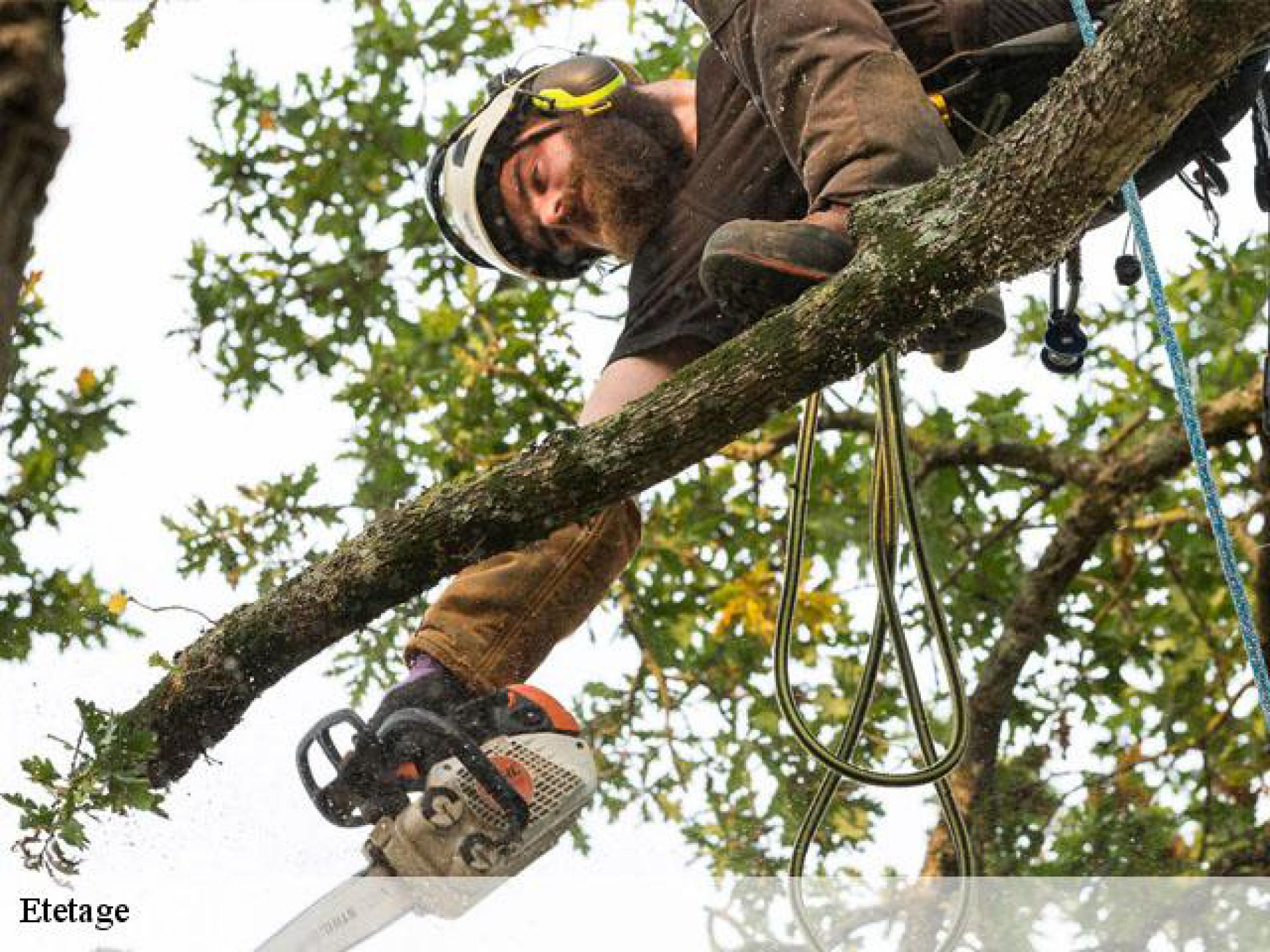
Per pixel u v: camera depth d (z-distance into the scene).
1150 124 4.64
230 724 5.64
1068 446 12.13
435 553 5.32
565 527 5.55
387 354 11.92
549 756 5.91
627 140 6.59
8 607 5.90
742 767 11.68
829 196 5.50
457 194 6.88
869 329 5.00
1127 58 4.57
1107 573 12.22
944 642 5.91
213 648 5.57
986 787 11.13
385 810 5.87
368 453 11.67
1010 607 11.44
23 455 7.84
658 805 11.63
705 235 6.46
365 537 5.42
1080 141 4.71
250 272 12.12
